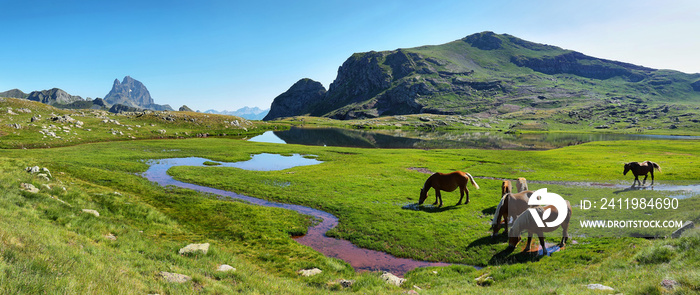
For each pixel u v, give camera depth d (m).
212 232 20.44
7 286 5.77
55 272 7.26
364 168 47.44
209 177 39.28
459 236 19.77
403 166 50.41
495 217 18.66
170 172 41.69
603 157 59.09
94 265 8.77
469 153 69.38
